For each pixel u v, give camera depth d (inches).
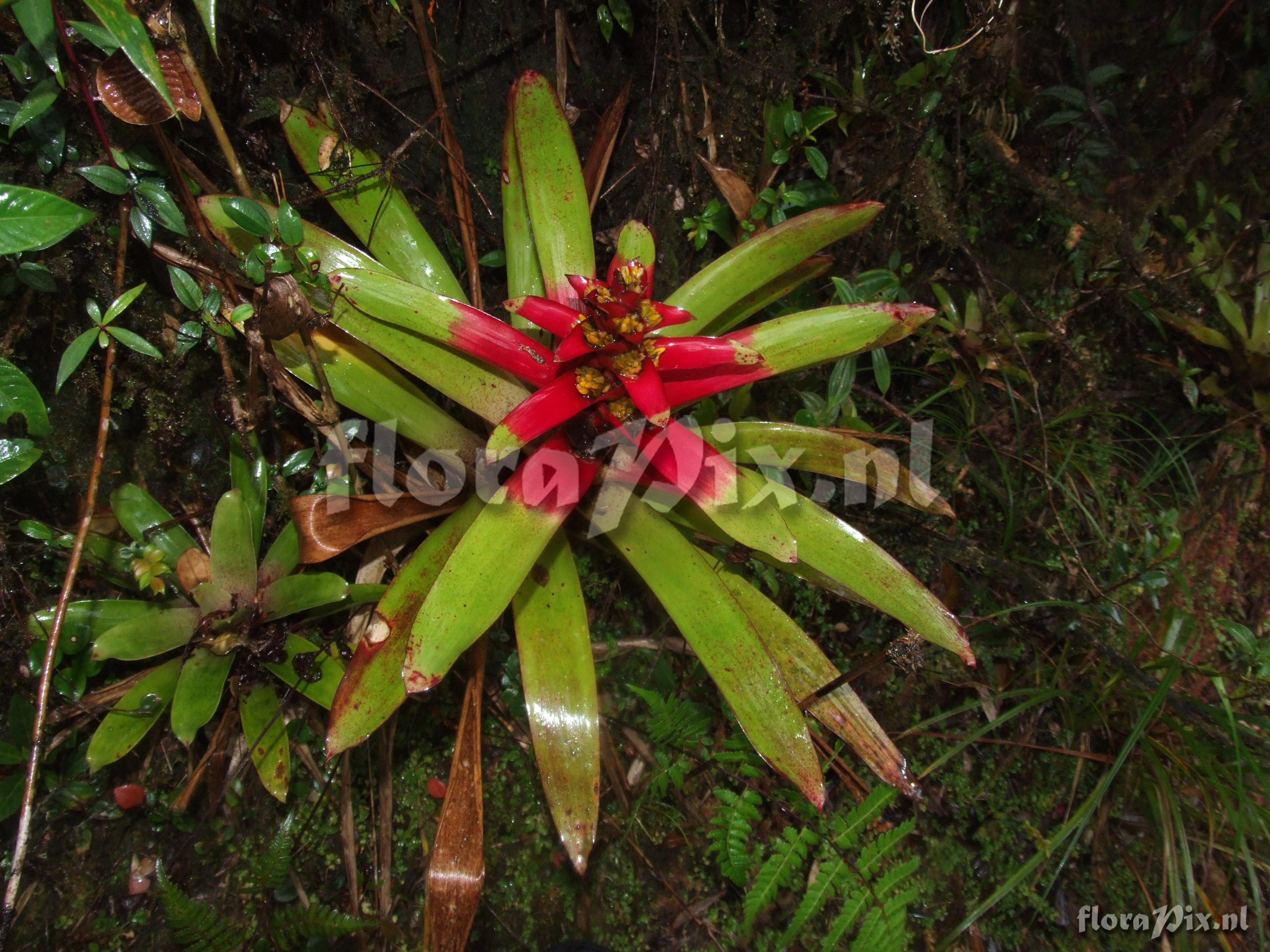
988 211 37.6
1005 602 35.4
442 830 25.9
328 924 26.9
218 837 29.8
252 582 27.0
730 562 31.9
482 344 24.8
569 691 25.6
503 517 24.2
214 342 27.5
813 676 28.4
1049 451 36.4
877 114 34.1
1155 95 38.1
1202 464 39.3
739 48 32.7
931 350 36.8
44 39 22.4
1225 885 32.4
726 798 29.1
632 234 26.6
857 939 28.6
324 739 30.5
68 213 21.7
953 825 33.4
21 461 24.6
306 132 26.5
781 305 34.8
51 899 28.3
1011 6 33.3
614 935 30.5
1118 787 33.5
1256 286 37.6
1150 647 34.5
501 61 31.6
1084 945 32.0
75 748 28.6
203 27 27.1
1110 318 39.0
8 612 27.6
